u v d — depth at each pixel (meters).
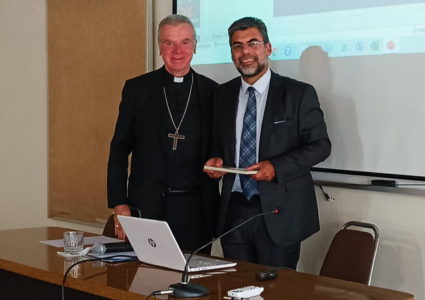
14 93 5.64
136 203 3.46
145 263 2.57
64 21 5.06
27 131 5.54
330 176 3.51
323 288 2.16
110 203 3.48
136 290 2.13
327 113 3.47
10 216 5.77
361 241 2.98
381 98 3.26
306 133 3.09
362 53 3.31
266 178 2.95
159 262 2.49
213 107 3.41
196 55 4.10
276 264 3.11
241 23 3.17
